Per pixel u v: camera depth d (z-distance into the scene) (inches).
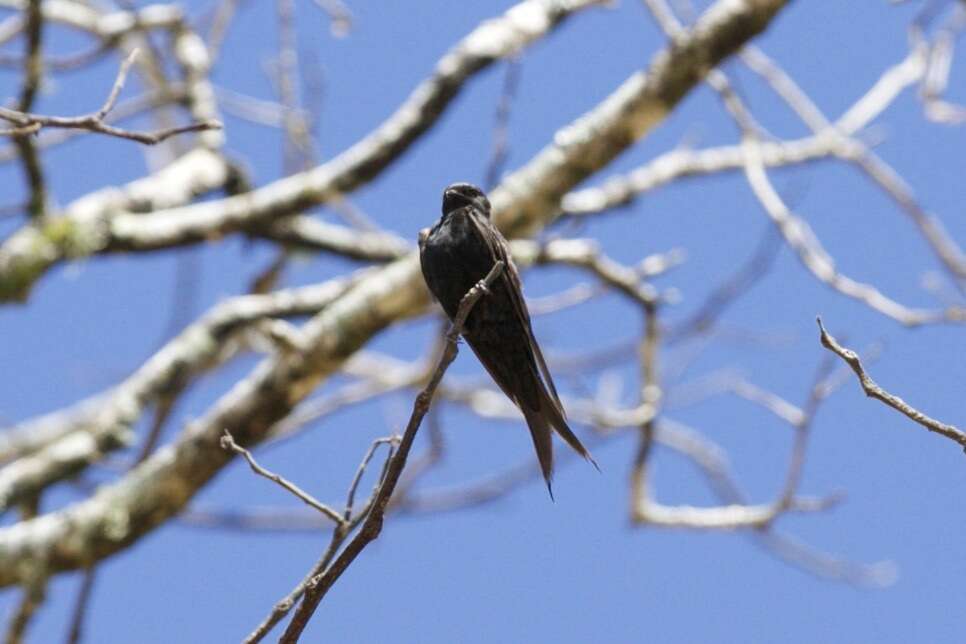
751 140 558.9
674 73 554.6
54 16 600.4
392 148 562.9
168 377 544.7
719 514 533.3
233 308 557.6
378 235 575.5
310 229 600.1
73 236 538.3
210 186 593.9
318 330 521.7
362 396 566.9
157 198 569.9
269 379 520.7
